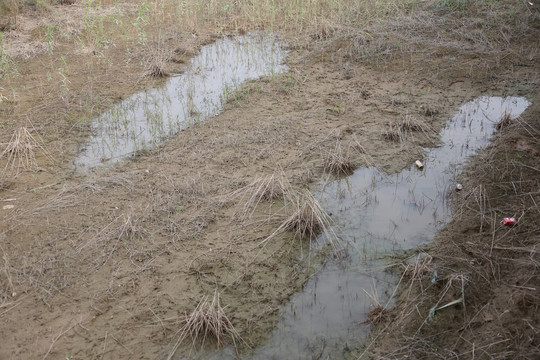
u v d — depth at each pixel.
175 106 7.49
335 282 4.52
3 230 5.02
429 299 4.26
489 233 4.88
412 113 7.19
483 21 9.69
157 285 4.45
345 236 5.05
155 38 9.77
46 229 5.05
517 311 3.95
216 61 8.98
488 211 5.18
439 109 7.29
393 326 4.05
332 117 7.12
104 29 10.05
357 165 6.12
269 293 4.41
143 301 4.30
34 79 8.13
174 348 3.92
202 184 5.72
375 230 5.12
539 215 5.00
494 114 7.14
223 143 6.52
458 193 5.57
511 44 9.01
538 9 9.93
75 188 5.63
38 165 6.08
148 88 8.02
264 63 8.88
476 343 3.78
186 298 4.34
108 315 4.17
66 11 10.80
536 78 8.01
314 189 5.71
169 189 5.63
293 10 10.90
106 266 4.63
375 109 7.32
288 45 9.55
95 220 5.17
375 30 9.82
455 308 4.13
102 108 7.40
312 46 9.45
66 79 7.92
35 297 4.30
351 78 8.25
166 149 6.40
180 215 5.26
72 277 4.50
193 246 4.88
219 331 3.99
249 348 3.93
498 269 4.43
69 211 5.30
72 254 4.74
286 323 4.14
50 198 5.49
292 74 8.40
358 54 9.00
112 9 11.01
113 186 5.68
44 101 7.49
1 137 6.51
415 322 4.06
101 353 3.86
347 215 5.32
